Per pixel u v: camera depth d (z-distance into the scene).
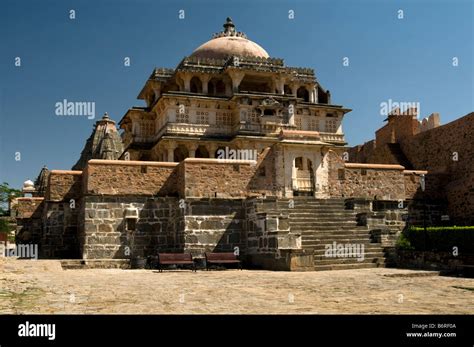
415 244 20.98
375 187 25.16
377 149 38.47
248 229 21.06
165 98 39.78
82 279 14.03
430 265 18.55
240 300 9.95
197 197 20.88
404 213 25.16
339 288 12.20
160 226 21.14
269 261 19.03
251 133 39.94
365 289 12.01
